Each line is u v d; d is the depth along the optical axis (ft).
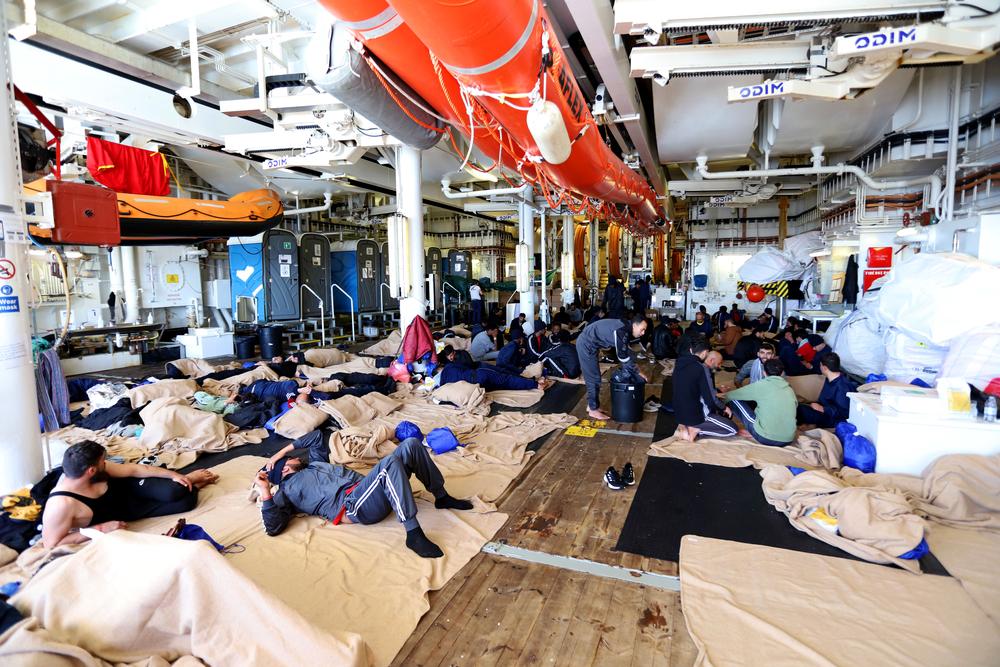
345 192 46.83
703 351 14.56
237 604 5.66
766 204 53.26
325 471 10.21
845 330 19.39
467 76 7.70
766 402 13.82
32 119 17.74
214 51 20.42
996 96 18.62
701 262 55.62
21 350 9.50
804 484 10.11
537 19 7.41
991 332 12.28
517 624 7.06
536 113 8.25
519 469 12.71
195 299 39.75
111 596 5.60
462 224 74.69
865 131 22.44
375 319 48.60
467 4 5.75
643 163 26.89
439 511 10.31
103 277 35.88
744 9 10.70
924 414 10.83
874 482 10.47
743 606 7.18
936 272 13.92
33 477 9.68
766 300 52.16
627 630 6.88
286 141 18.54
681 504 10.68
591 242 57.82
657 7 10.77
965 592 7.39
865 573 7.92
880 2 10.43
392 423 16.58
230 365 27.48
